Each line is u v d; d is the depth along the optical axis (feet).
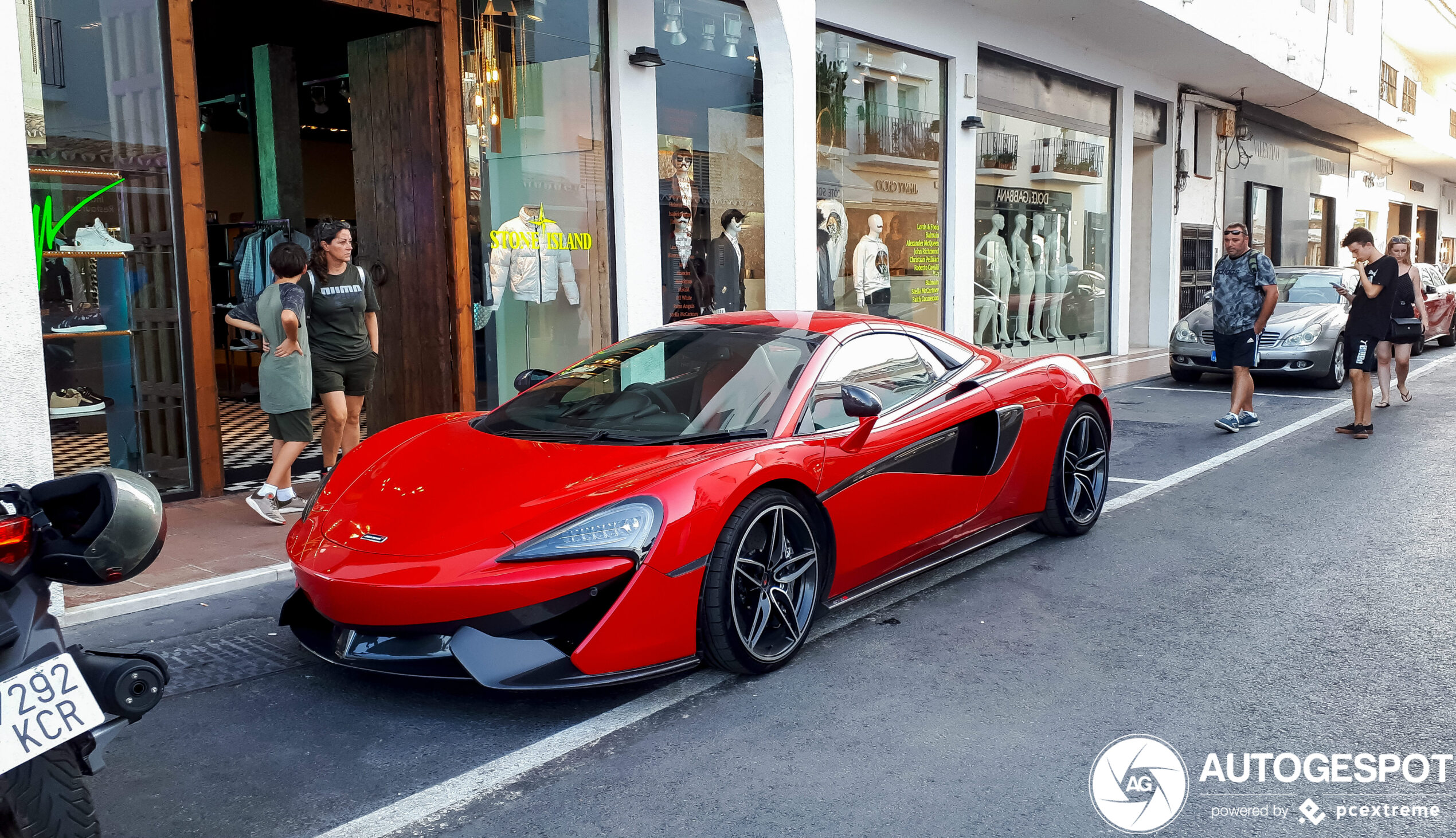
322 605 10.31
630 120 26.73
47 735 6.48
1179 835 7.86
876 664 11.46
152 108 19.07
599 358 14.42
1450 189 117.08
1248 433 26.99
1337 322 36.42
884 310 35.55
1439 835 7.82
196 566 15.33
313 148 48.57
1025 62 41.55
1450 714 9.91
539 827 8.13
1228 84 53.72
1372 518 17.74
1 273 12.42
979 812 8.22
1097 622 12.70
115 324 18.85
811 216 26.50
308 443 18.31
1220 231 59.82
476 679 9.45
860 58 33.42
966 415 14.12
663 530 10.07
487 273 24.56
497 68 24.22
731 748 9.45
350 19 22.35
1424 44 75.25
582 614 10.11
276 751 9.56
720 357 13.26
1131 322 55.77
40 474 12.95
